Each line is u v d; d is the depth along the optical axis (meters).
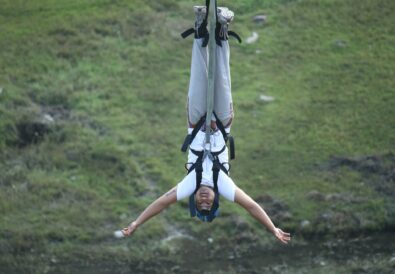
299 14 65.12
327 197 49.00
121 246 46.97
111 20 64.12
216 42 26.44
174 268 45.53
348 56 61.09
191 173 26.84
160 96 57.34
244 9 65.81
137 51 61.44
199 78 26.84
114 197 49.78
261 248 47.00
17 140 53.44
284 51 61.75
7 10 65.62
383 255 46.16
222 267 45.53
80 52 61.12
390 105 56.12
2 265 45.66
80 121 55.19
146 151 52.94
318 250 46.72
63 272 45.19
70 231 47.50
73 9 65.62
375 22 64.38
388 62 60.38
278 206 48.53
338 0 66.50
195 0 66.75
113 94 57.53
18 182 50.62
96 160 51.97
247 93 57.69
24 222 48.03
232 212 48.81
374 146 52.69
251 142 53.28
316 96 57.28
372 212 48.31
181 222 48.34
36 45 61.69
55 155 52.22
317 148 52.69
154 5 65.88
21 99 56.34
